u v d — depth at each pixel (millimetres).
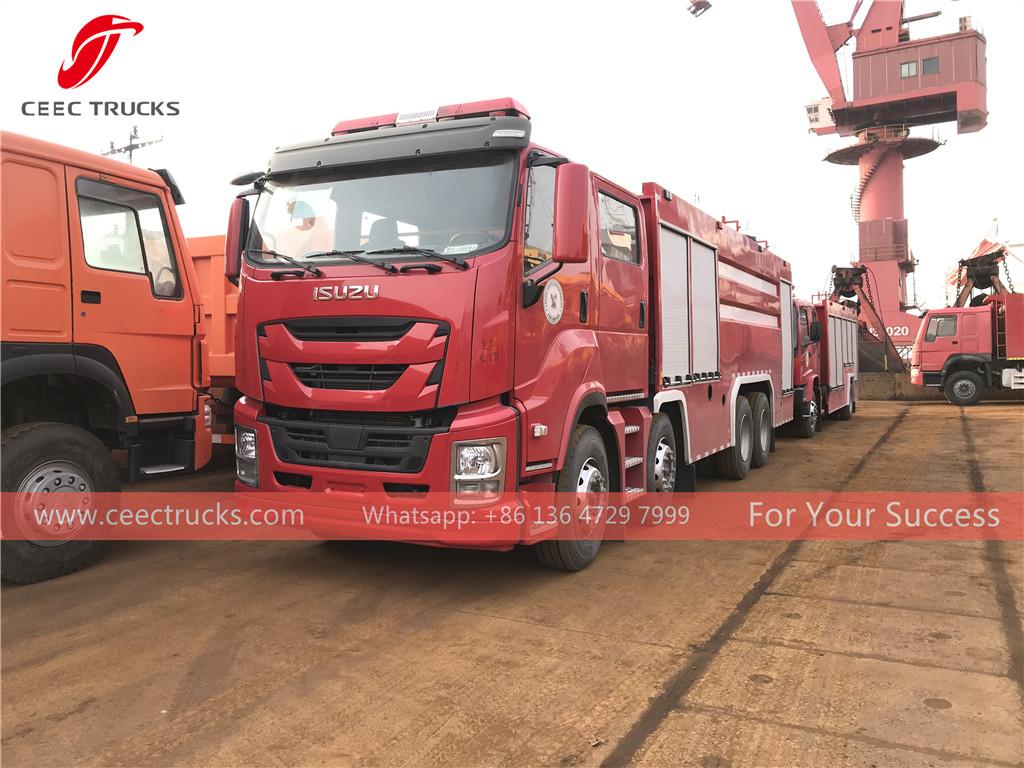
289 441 4504
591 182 5109
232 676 3385
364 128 5074
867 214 37656
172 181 5566
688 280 6805
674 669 3438
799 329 12336
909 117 37031
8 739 2830
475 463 4070
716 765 2627
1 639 3832
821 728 2881
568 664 3498
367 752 2725
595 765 2635
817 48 37625
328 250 4602
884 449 11195
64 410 5320
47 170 4648
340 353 4266
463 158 4469
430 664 3506
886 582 4750
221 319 7043
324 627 4004
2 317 4387
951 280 24188
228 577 4926
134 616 4172
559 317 4656
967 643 3721
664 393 6199
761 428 9398
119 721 2965
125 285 5125
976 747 2732
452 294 4082
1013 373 19484
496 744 2777
